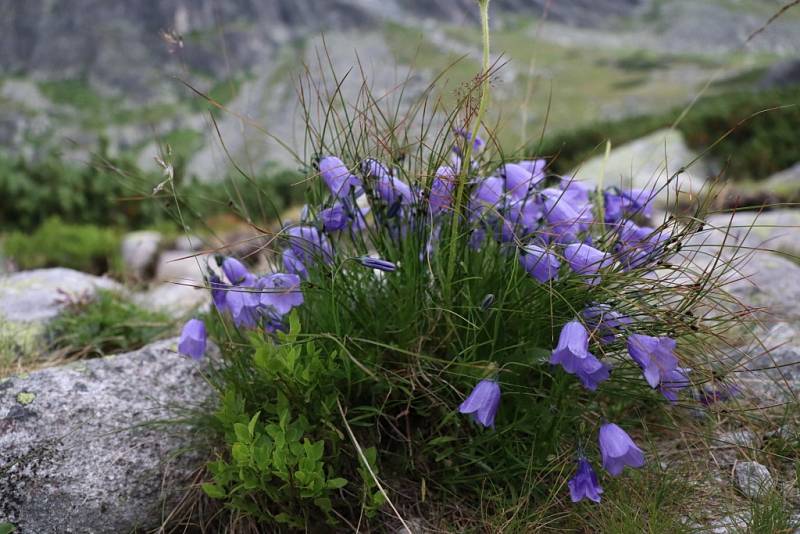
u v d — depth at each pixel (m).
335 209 0.43
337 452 0.40
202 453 0.44
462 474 0.42
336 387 0.42
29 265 1.29
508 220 0.43
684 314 0.40
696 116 2.54
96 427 0.45
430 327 0.42
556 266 0.39
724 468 0.43
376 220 0.44
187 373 0.51
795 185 1.59
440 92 0.41
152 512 0.42
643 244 0.42
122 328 0.65
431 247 0.44
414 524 0.40
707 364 0.47
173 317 0.70
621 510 0.38
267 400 0.41
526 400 0.41
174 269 1.27
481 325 0.41
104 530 0.41
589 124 3.04
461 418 0.42
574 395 0.43
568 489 0.41
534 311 0.41
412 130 0.44
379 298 0.45
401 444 0.43
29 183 1.81
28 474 0.42
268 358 0.40
